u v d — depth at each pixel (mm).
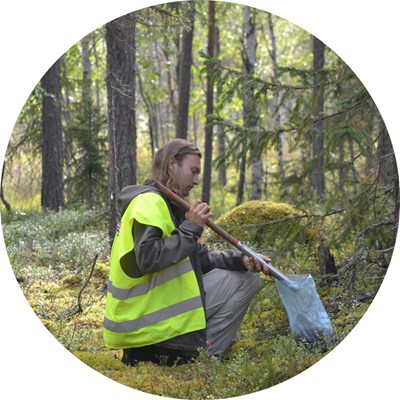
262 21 16719
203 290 4156
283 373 3975
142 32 13055
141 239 3832
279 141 5379
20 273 6094
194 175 4168
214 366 3918
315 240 5293
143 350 4168
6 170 10461
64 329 4871
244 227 5262
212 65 5402
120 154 7199
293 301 4402
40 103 10266
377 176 5098
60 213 8695
